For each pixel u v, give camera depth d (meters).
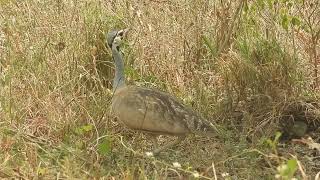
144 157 10.61
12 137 10.96
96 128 11.12
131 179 9.77
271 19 13.74
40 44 13.44
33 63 12.98
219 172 10.41
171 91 12.85
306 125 12.23
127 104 10.55
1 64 13.15
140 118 10.45
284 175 7.90
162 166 10.45
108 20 13.87
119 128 11.65
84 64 13.05
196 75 13.08
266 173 10.35
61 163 10.48
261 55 12.74
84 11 14.02
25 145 10.69
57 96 12.09
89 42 13.33
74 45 13.25
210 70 13.39
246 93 12.48
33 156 10.36
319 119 12.38
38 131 11.61
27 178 9.70
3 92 12.12
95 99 11.95
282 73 12.41
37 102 12.04
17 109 11.76
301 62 13.27
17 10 14.63
